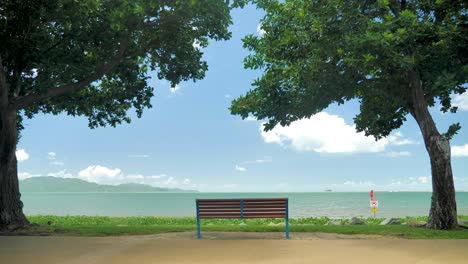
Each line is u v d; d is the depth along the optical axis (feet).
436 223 46.11
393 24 41.88
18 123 60.29
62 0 47.29
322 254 27.30
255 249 29.50
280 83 55.77
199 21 53.31
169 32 52.75
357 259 25.43
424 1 46.21
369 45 40.93
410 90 50.44
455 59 45.73
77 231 42.16
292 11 52.03
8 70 50.80
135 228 44.45
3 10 45.70
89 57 54.65
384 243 32.58
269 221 72.84
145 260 25.16
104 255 26.99
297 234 39.42
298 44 49.21
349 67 47.29
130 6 46.01
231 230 43.09
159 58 59.06
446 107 57.67
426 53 45.60
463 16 42.57
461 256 26.55
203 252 28.09
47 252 28.32
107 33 52.44
